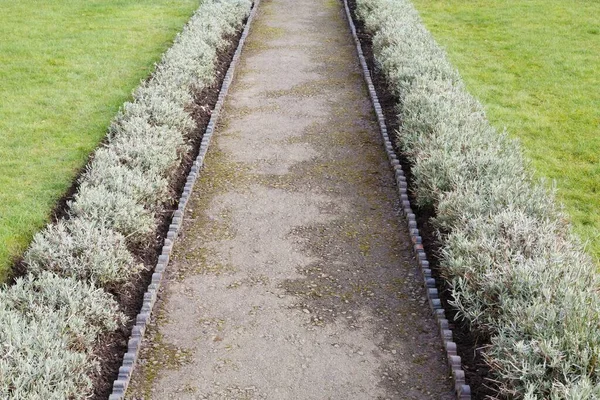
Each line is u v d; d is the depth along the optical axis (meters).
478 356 5.03
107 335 5.22
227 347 5.19
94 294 5.23
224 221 7.19
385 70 11.42
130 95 10.64
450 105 9.01
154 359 5.05
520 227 5.69
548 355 4.18
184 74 10.73
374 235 6.91
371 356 5.11
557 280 5.00
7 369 4.22
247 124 10.01
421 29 13.66
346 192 7.87
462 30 15.20
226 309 5.66
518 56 13.10
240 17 15.85
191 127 9.38
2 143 8.74
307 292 5.92
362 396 4.70
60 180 7.78
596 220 7.00
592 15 16.22
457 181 6.81
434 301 5.61
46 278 5.38
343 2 18.59
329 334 5.36
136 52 13.05
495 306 5.07
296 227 7.05
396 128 9.66
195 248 6.64
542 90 11.14
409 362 5.05
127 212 6.46
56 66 12.05
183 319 5.53
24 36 13.98
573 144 8.95
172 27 15.03
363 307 5.72
